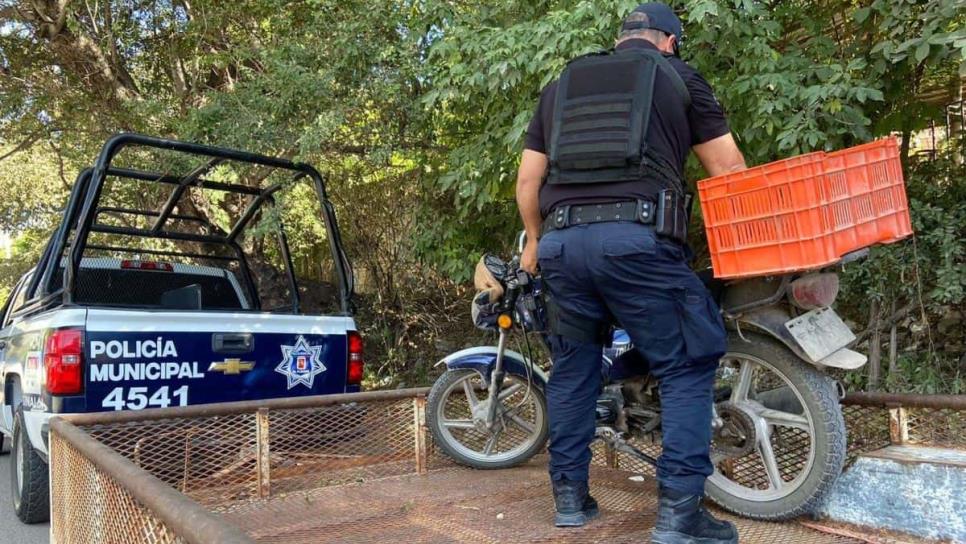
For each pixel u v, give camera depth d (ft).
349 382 14.76
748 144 15.81
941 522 7.54
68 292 12.92
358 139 23.08
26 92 29.17
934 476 7.63
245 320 13.62
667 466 7.71
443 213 22.59
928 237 15.65
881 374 17.47
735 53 15.19
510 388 11.78
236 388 13.39
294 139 21.70
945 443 8.93
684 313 7.77
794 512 8.48
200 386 13.01
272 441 10.63
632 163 7.68
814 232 7.36
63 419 9.22
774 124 14.39
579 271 7.90
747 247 7.77
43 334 12.67
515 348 12.86
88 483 7.36
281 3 23.65
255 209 18.60
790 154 14.96
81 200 15.05
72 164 32.58
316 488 10.47
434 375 28.50
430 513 9.04
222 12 25.27
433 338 29.40
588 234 7.79
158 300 17.87
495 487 10.22
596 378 8.71
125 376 12.34
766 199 7.61
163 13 27.89
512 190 19.66
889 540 7.88
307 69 21.77
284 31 24.02
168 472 9.89
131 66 29.73
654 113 7.84
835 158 7.55
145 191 27.43
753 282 8.72
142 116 25.27
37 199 43.96
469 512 9.03
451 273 21.58
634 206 7.68
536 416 11.51
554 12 16.11
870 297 16.53
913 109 16.53
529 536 8.05
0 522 14.73
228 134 21.42
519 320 10.73
